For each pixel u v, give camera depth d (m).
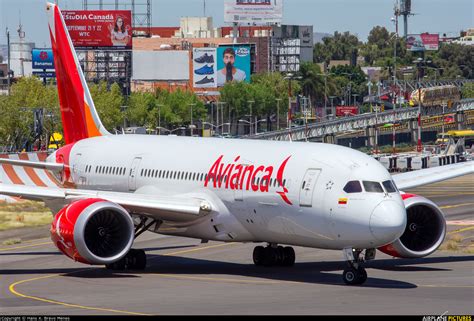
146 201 121.38
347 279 106.06
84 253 114.44
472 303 91.00
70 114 160.38
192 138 138.00
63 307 92.81
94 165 148.12
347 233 104.50
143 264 124.69
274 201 112.31
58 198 124.94
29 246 157.25
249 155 120.25
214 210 121.19
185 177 127.94
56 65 161.38
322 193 106.81
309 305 90.81
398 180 137.25
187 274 119.69
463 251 139.88
